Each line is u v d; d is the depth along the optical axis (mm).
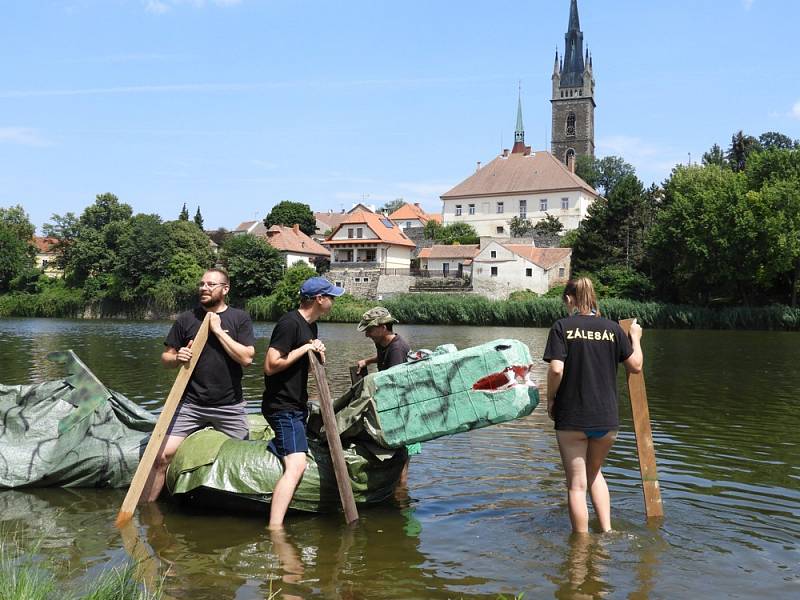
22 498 7105
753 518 6398
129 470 7484
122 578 4703
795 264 63719
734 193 64750
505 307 64438
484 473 8008
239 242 87688
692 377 19344
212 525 6289
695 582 4945
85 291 88938
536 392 6684
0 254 98812
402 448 7129
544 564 5285
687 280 69625
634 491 7320
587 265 83438
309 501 6605
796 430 10945
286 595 4664
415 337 42031
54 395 8094
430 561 5352
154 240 87312
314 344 6539
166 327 55500
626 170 144000
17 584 4172
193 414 7113
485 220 111000
